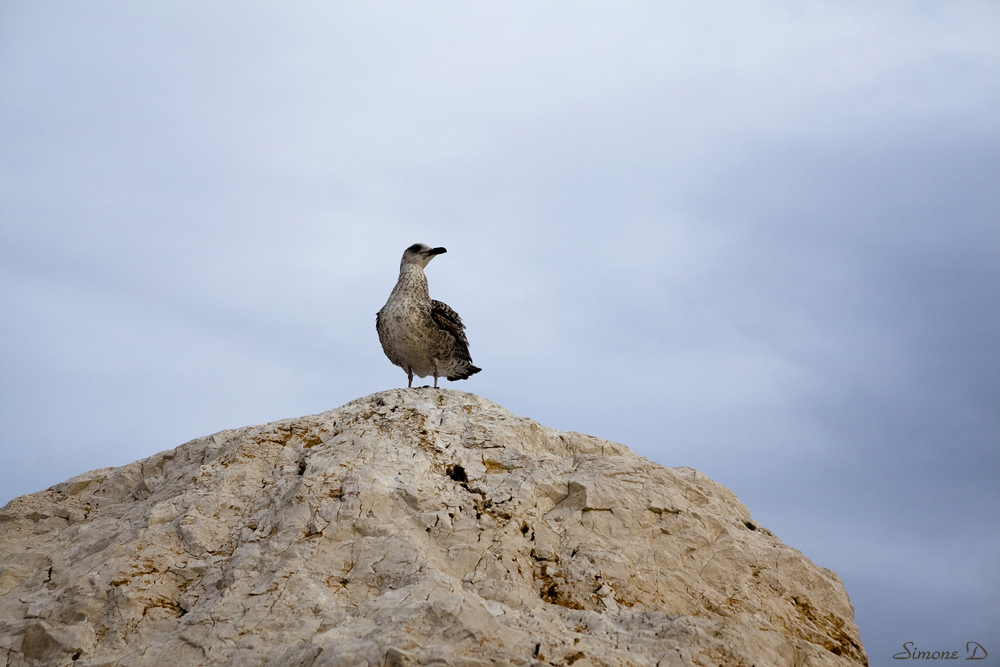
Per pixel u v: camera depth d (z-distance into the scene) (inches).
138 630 396.8
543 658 346.3
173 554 434.0
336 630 359.3
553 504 463.8
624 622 391.2
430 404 525.7
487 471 474.9
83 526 488.4
